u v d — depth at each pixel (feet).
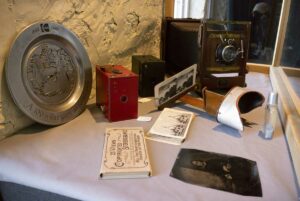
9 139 2.53
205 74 3.71
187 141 2.61
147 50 4.87
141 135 2.60
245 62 3.84
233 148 2.51
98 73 3.25
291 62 4.83
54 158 2.25
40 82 2.69
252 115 3.30
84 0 3.16
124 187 1.90
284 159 2.35
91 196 1.83
